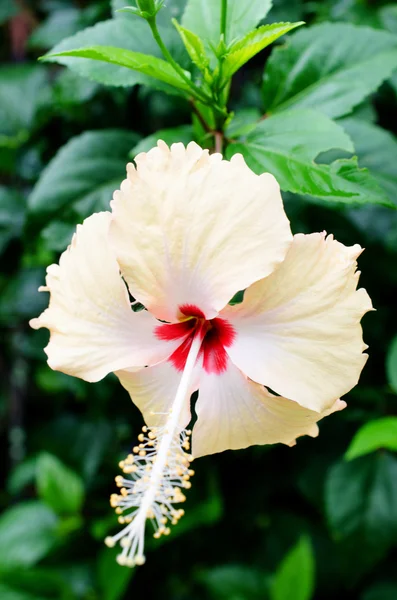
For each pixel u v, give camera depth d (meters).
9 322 0.83
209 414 0.49
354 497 0.65
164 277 0.46
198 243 0.45
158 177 0.45
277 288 0.46
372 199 0.48
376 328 0.69
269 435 0.49
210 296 0.46
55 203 0.58
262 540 0.79
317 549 0.77
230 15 0.53
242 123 0.55
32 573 0.75
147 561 0.79
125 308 0.48
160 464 0.47
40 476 0.77
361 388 0.68
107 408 0.72
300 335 0.46
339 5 0.69
